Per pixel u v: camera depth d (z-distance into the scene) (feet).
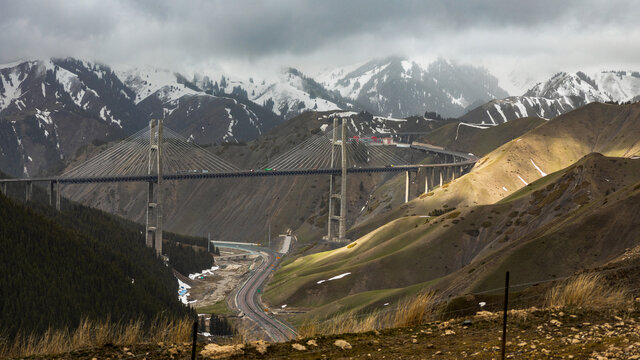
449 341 51.13
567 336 49.47
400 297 465.88
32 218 653.71
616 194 456.45
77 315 500.74
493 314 61.31
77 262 608.19
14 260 553.64
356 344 51.85
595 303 64.64
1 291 493.36
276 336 472.44
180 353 49.96
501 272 402.93
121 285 600.80
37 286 525.34
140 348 53.01
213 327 516.32
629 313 58.39
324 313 503.61
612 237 402.31
